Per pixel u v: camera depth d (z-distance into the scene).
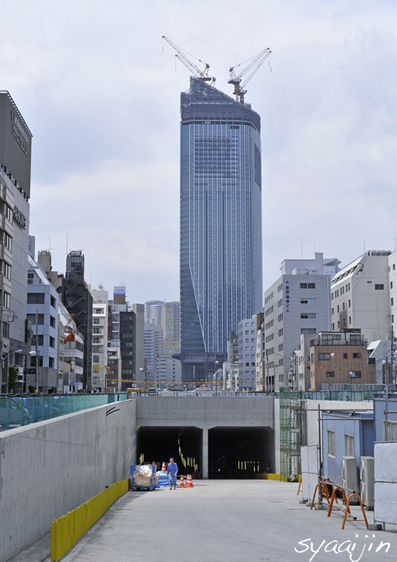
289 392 67.31
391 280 153.75
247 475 93.38
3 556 16.19
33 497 19.66
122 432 53.44
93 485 34.09
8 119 84.88
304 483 32.53
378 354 128.25
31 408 22.66
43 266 153.00
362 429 32.16
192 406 77.38
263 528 21.67
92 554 16.25
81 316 156.12
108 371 192.88
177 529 21.69
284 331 158.75
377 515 20.72
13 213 82.56
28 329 89.56
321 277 160.50
